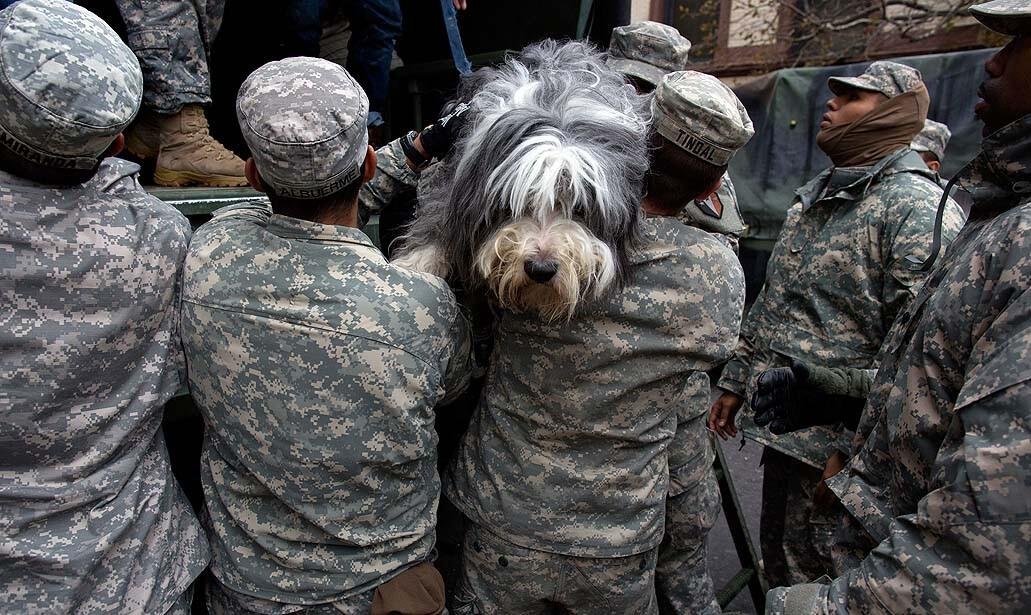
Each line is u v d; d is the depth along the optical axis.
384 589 1.41
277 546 1.38
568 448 1.59
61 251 1.17
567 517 1.58
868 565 1.12
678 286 1.53
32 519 1.17
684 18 7.60
